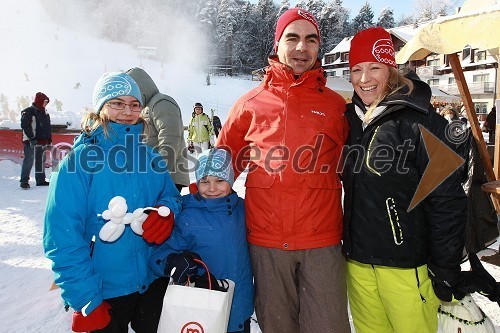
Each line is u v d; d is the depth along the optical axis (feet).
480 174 9.17
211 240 6.58
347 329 6.59
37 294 10.21
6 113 66.08
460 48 9.09
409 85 5.88
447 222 5.68
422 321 6.18
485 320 6.54
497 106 11.85
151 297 6.23
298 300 6.89
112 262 5.83
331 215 6.55
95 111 5.99
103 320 5.47
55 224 5.43
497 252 11.52
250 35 257.34
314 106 6.56
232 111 7.36
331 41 244.01
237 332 6.73
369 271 6.44
